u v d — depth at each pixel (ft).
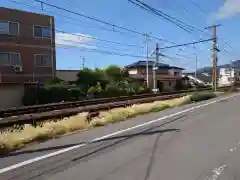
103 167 17.98
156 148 22.70
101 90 97.81
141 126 34.17
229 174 16.29
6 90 72.74
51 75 92.89
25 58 86.89
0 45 82.12
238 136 26.99
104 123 36.45
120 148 22.90
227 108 54.19
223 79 272.92
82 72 107.14
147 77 140.56
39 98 74.64
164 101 67.56
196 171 16.89
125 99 82.53
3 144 23.30
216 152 21.20
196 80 238.07
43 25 91.25
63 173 16.98
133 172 16.90
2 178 16.35
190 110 52.70
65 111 41.22
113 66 120.26
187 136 27.48
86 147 23.45
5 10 83.20
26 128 28.50
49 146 24.03
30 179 16.08
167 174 16.44
